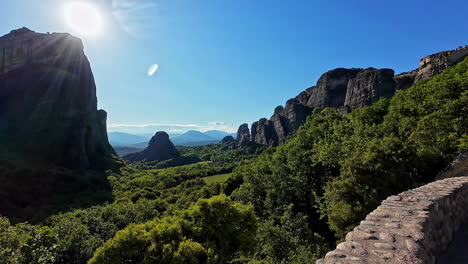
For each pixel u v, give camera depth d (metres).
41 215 55.16
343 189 16.34
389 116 27.39
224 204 15.59
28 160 79.44
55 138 93.56
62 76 113.19
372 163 15.98
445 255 5.52
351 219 15.91
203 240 14.40
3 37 119.38
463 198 8.29
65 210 59.12
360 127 25.78
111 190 85.56
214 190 63.03
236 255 16.88
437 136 17.09
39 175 72.69
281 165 38.78
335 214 16.95
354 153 20.17
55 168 81.56
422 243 4.43
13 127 91.12
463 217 7.85
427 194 7.23
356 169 16.33
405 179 14.45
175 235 13.88
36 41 119.94
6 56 111.44
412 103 27.00
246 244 15.25
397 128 24.09
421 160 15.26
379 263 3.96
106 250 12.51
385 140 17.05
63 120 101.19
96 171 99.38
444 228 6.25
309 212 32.16
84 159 98.62
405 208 6.11
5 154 75.25
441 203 6.58
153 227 15.25
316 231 28.08
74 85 116.62
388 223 5.39
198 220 15.22
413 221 5.24
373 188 15.05
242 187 44.50
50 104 102.19
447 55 72.69
